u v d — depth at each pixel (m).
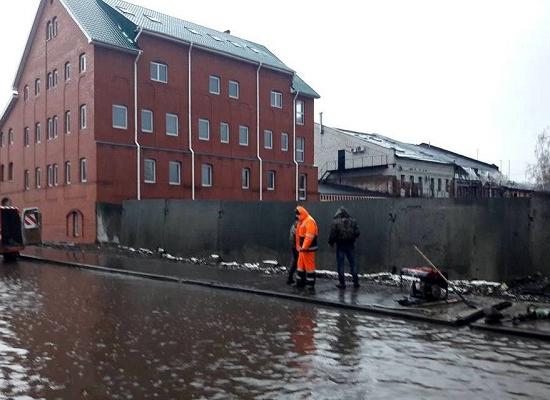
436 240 12.21
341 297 10.72
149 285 13.34
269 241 15.97
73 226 28.89
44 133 31.73
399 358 6.66
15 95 34.75
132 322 8.77
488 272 11.48
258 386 5.60
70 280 14.27
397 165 48.22
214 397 5.28
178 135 31.70
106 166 27.59
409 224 12.64
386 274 12.92
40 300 10.92
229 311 9.82
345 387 5.57
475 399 5.23
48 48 31.53
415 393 5.39
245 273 14.77
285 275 14.24
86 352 6.89
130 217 21.64
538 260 10.91
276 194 38.50
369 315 9.45
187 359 6.59
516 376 5.94
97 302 10.72
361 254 13.49
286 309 10.04
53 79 31.12
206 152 33.34
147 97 30.11
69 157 29.19
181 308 10.12
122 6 33.59
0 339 7.55
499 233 11.37
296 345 7.29
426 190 51.53
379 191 48.91
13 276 15.11
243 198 35.84
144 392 5.42
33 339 7.55
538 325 8.18
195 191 32.41
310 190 41.50
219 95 34.50
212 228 17.70
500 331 8.01
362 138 51.50
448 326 8.50
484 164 68.81
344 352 6.93
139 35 29.62
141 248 20.92
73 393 5.39
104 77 27.94
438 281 10.22
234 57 35.12
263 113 37.72
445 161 54.75
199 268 16.06
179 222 19.03
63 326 8.41
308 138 42.03
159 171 30.28
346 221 11.84
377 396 5.30
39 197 32.12
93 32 27.92
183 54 32.28
